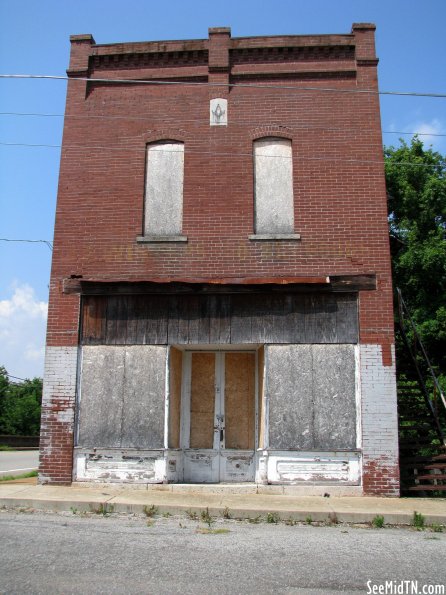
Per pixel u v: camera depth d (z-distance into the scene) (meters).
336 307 11.60
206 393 12.45
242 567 6.17
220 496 10.58
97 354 11.82
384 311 11.48
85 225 12.34
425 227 22.08
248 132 12.56
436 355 20.52
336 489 10.91
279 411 11.32
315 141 12.41
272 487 10.99
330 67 12.75
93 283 11.91
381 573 6.04
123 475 11.33
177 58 13.05
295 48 12.80
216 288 11.70
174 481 11.74
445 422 15.68
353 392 11.30
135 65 13.09
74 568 5.98
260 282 11.57
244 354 12.55
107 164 12.61
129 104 12.88
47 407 11.65
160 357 11.70
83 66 13.07
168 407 11.55
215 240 12.05
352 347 11.45
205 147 12.55
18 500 9.69
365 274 11.64
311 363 11.45
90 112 12.88
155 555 6.57
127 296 11.97
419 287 21.20
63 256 12.23
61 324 11.93
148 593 5.28
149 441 11.41
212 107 12.71
